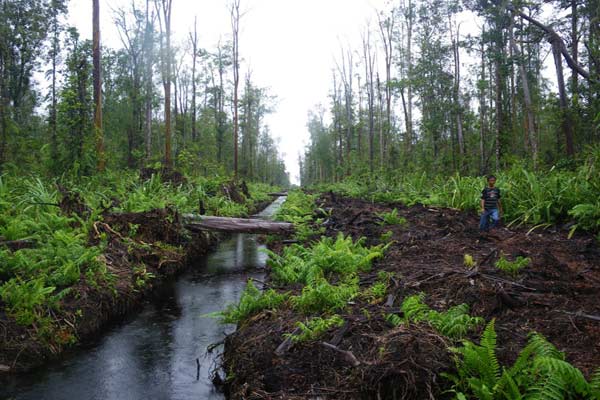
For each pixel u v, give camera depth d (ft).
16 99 94.17
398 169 90.17
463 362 13.12
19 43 93.40
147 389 17.04
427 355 13.91
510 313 17.03
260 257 40.24
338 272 25.68
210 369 18.53
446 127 88.28
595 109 64.49
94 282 24.57
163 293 29.22
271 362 15.76
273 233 41.60
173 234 37.81
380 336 15.49
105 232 32.55
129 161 88.43
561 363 11.19
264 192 129.90
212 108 140.36
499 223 36.50
